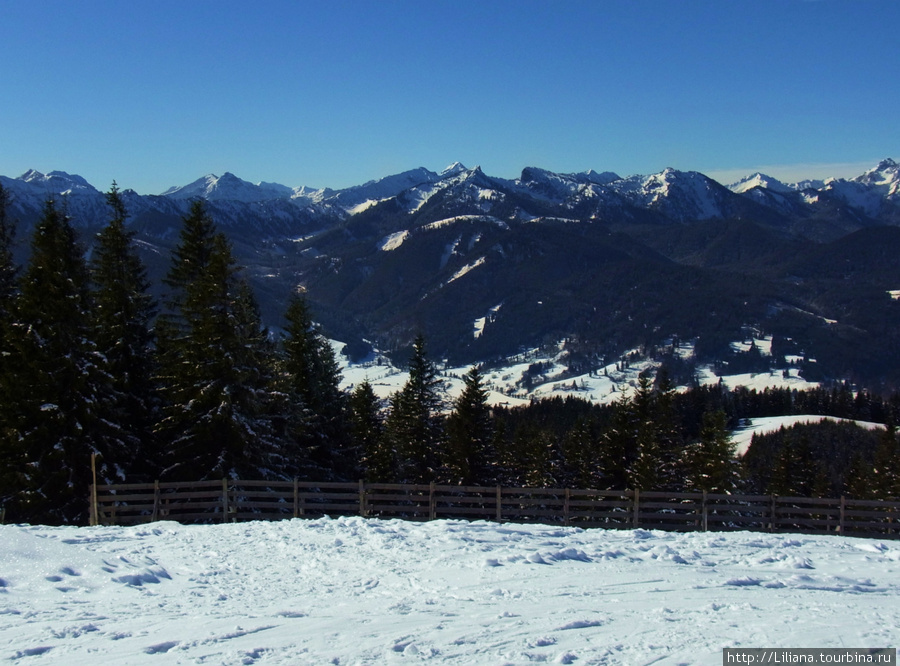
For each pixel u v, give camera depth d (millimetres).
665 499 39375
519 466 55188
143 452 30547
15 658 9250
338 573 14031
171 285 32312
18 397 26203
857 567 15242
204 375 28047
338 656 9070
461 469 41469
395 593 12477
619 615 10836
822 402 134875
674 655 8969
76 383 26609
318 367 39375
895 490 51438
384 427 46875
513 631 10000
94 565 14156
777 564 15227
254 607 11570
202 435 27781
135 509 21562
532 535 18156
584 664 8695
